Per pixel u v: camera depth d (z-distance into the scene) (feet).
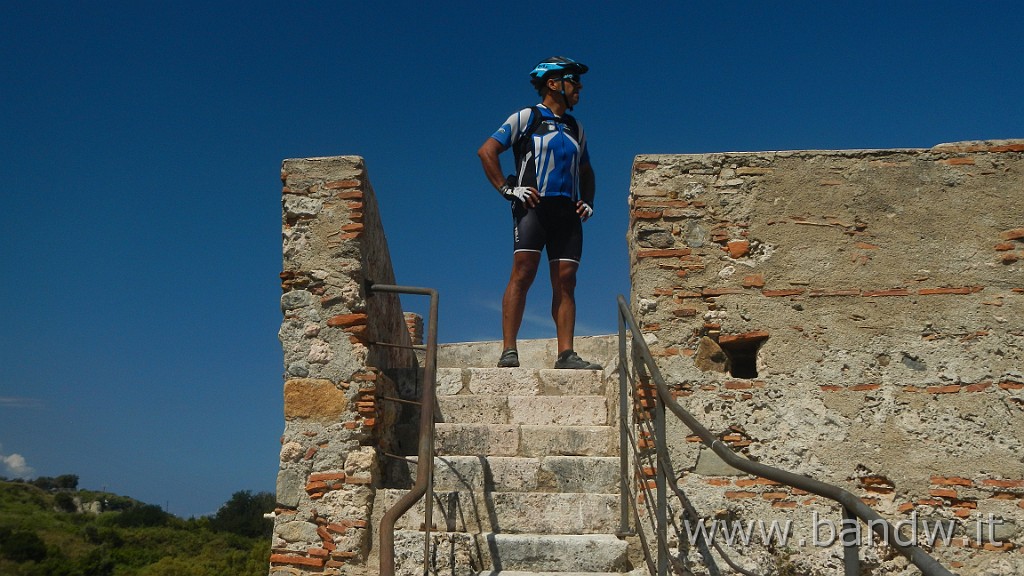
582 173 21.16
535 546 15.90
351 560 16.52
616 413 19.10
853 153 17.48
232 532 86.22
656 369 14.76
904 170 17.38
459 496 16.99
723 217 17.34
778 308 16.89
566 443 18.83
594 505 16.84
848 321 16.79
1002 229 17.01
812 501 15.93
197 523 89.51
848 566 9.73
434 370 16.05
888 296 16.85
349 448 17.16
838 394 16.47
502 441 18.85
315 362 17.74
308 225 18.34
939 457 16.06
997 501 15.79
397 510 12.57
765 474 11.05
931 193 17.26
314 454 17.20
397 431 19.88
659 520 14.76
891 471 16.07
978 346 16.51
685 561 15.70
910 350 16.60
